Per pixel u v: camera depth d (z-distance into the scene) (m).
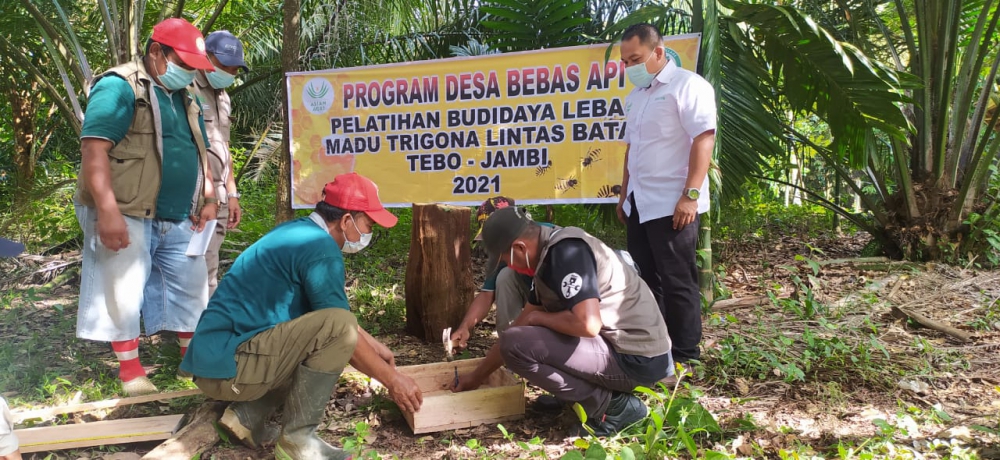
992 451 2.86
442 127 5.36
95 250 3.33
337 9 6.99
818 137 9.80
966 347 4.29
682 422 2.88
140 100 3.32
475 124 5.30
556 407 3.44
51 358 4.15
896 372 3.80
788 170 9.06
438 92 5.34
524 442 3.01
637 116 3.89
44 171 8.96
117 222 3.16
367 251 7.00
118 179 3.29
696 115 3.63
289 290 2.82
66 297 5.74
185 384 3.72
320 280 2.78
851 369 3.88
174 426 3.07
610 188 5.11
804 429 3.18
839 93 5.38
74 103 6.01
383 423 3.30
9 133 9.66
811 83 5.45
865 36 6.97
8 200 8.28
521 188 5.28
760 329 4.44
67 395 3.52
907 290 5.70
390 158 5.50
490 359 3.33
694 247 3.82
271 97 10.55
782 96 6.72
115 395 3.57
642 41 3.71
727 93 5.45
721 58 5.41
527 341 2.93
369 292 5.46
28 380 3.70
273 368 2.75
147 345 4.49
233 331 2.79
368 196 2.90
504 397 3.26
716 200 4.85
